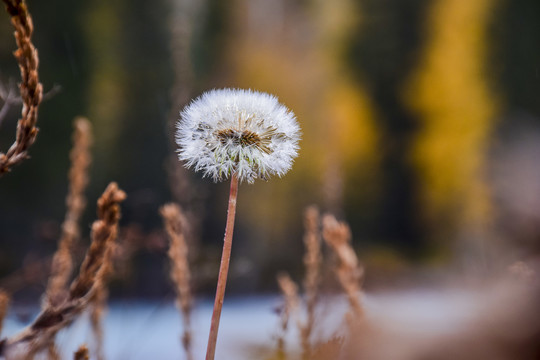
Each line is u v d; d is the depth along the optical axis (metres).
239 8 17.14
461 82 19.12
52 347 1.52
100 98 15.30
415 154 19.33
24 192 14.55
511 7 19.62
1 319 1.69
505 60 18.98
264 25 18.23
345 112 19.58
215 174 1.00
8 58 8.58
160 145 14.99
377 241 20.02
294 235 16.25
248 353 1.10
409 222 19.59
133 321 3.54
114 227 1.38
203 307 6.23
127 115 14.97
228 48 16.77
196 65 15.41
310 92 18.69
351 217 20.59
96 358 2.01
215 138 1.02
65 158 15.14
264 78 17.78
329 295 2.02
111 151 15.11
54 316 1.30
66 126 15.27
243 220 16.19
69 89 15.29
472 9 19.92
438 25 20.50
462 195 16.20
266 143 1.03
